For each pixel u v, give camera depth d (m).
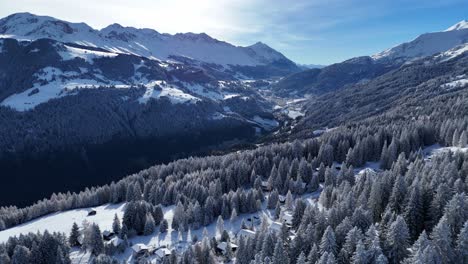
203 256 91.31
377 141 161.88
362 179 110.94
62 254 98.38
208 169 164.38
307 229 80.19
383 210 92.12
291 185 140.50
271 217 123.25
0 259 97.38
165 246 110.00
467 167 103.50
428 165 112.50
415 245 63.81
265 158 163.38
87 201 160.38
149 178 177.75
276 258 72.81
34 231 132.25
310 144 174.88
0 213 155.88
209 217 124.88
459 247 62.91
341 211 85.00
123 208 152.12
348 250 69.25
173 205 146.25
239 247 85.69
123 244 109.94
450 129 162.62
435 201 78.81
